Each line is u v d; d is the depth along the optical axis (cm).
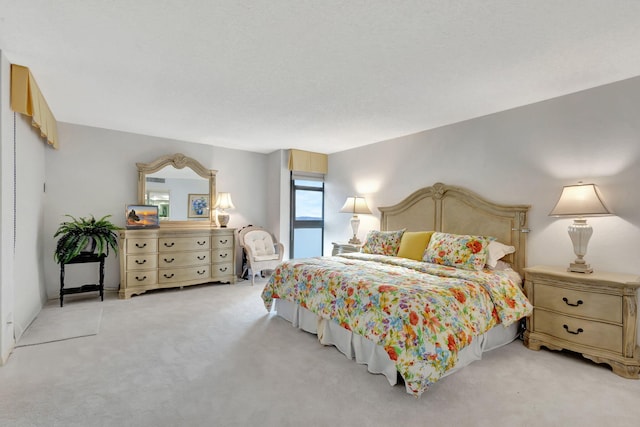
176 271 457
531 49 215
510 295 268
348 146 521
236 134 460
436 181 404
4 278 236
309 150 558
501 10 173
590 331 244
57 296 412
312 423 175
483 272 290
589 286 245
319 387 211
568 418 181
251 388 209
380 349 229
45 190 400
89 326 313
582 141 283
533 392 207
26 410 181
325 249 587
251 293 452
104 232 398
